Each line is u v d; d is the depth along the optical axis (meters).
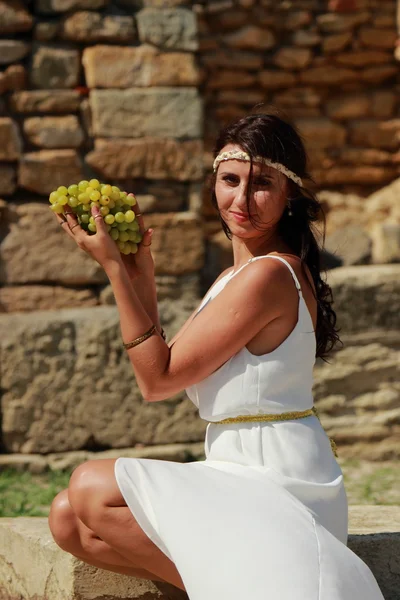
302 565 3.37
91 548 3.79
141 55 8.31
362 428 8.56
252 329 3.66
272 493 3.54
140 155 8.33
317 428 3.83
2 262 8.16
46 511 6.80
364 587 3.45
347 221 9.47
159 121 8.35
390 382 8.62
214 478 3.56
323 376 8.55
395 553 4.54
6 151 8.11
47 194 8.26
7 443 8.09
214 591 3.37
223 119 9.39
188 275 8.45
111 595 4.14
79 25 8.23
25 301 8.22
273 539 3.40
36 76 8.23
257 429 3.71
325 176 9.62
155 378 3.66
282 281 3.71
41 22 8.22
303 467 3.68
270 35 9.39
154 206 8.39
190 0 8.41
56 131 8.22
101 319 8.11
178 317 8.21
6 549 4.68
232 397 3.70
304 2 9.41
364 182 9.73
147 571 3.93
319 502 3.67
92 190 3.83
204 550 3.42
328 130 9.59
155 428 8.26
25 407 8.05
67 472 8.02
